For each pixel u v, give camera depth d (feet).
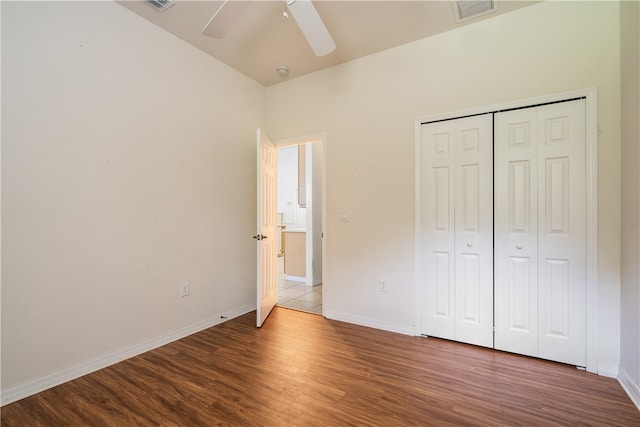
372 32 8.38
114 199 7.22
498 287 7.78
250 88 11.18
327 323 9.87
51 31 6.21
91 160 6.81
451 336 8.41
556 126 7.11
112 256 7.19
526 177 7.45
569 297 6.99
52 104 6.22
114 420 5.18
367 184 9.61
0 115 5.57
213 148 9.75
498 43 7.74
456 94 8.27
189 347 8.05
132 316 7.58
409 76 8.94
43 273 6.10
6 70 5.64
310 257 15.15
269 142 10.86
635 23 5.78
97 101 6.91
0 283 5.59
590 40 6.75
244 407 5.51
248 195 11.12
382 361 7.25
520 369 6.84
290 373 6.69
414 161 8.86
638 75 5.64
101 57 6.98
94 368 6.82
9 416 5.28
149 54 7.95
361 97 9.74
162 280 8.26
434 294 8.64
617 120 6.45
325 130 10.44
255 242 11.49
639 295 5.55
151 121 8.00
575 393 5.90
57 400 5.73
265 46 9.12
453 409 5.43
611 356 6.52
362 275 9.71
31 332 5.94
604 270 6.59
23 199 5.84
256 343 8.30
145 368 6.93
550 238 7.18
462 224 8.23
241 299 10.85
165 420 5.17
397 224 9.14
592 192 6.68
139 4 7.30
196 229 9.20
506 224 7.67
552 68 7.14
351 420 5.15
